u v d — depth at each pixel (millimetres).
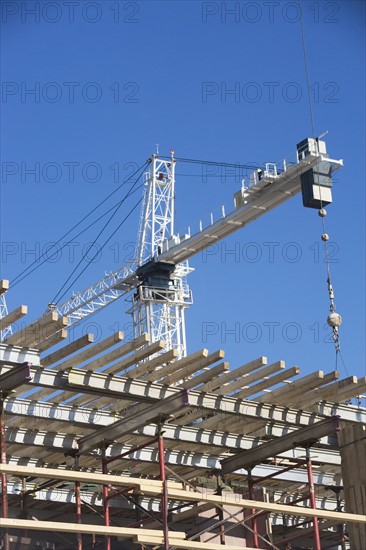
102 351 29203
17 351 28422
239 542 34562
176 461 34906
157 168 101812
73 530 28688
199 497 30812
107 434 31938
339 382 32969
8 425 31797
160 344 29266
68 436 32844
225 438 34438
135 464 35219
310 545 40188
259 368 31250
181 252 93125
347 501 34656
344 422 34688
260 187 72812
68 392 30984
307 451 33438
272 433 34156
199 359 30047
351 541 34188
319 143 63531
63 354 29062
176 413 31750
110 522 36875
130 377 30672
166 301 97250
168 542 29688
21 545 30969
